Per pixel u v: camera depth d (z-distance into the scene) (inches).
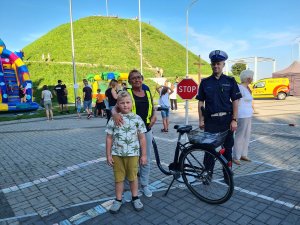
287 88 841.5
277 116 461.1
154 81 1184.8
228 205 143.9
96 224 131.1
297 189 160.9
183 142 176.9
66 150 271.4
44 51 1608.0
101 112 557.6
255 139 287.9
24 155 259.9
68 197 162.6
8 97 690.2
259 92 860.0
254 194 155.2
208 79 156.7
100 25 2012.8
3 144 312.3
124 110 136.3
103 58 1491.1
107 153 137.6
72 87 971.3
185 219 132.5
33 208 150.3
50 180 191.0
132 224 130.1
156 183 175.8
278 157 223.8
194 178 157.8
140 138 140.5
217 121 154.3
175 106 622.2
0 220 138.1
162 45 2004.2
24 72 692.1
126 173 143.3
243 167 200.5
